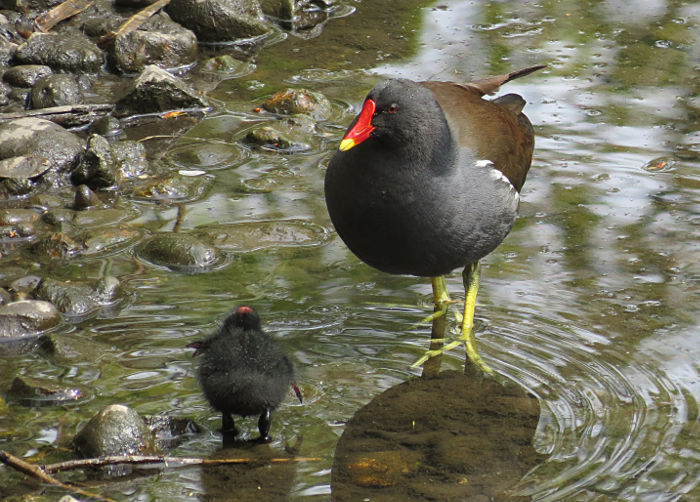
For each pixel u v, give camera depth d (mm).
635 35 18000
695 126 14789
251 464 8031
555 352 9711
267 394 8305
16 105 15102
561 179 13375
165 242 11453
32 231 11977
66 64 16141
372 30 18172
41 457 7949
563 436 8383
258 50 17406
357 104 15422
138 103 15141
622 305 10531
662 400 8875
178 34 16766
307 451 8234
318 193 13055
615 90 15953
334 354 9734
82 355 9516
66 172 13406
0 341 9867
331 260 11547
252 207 12648
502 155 10711
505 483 7762
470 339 9984
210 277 11086
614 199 12883
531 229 12211
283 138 14211
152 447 8156
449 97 10844
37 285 10633
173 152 14055
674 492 7602
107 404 8727
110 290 10586
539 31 18188
